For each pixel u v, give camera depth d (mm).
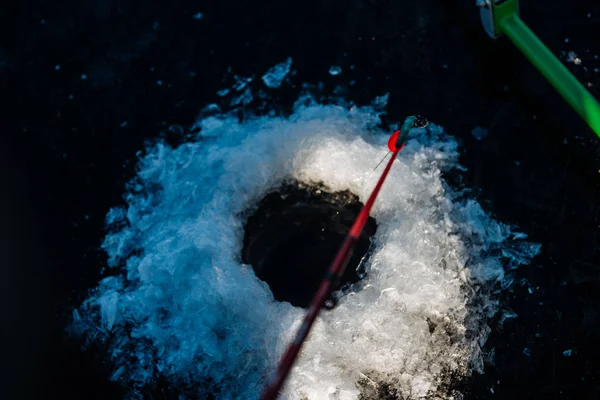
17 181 2811
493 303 2398
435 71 2922
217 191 2578
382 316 2309
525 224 2549
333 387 2215
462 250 2484
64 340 2451
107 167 2801
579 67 2910
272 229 2545
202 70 3008
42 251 2641
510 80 2869
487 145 2719
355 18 3092
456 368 2275
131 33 3156
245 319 2332
